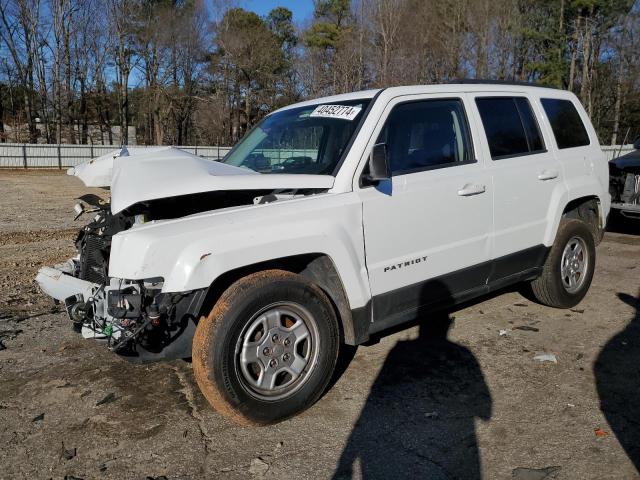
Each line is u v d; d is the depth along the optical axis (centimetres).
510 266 462
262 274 325
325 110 422
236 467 298
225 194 374
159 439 325
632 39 4341
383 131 384
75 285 358
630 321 498
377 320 376
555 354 430
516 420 338
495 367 410
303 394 339
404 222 380
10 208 1405
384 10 3800
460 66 3944
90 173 407
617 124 4403
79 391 385
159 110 5409
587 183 523
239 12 5641
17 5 4653
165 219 346
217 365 308
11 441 326
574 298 523
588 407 350
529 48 4588
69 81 4916
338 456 306
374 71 3906
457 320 507
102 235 374
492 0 3916
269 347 328
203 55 5472
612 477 282
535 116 495
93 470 297
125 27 5078
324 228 340
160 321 313
